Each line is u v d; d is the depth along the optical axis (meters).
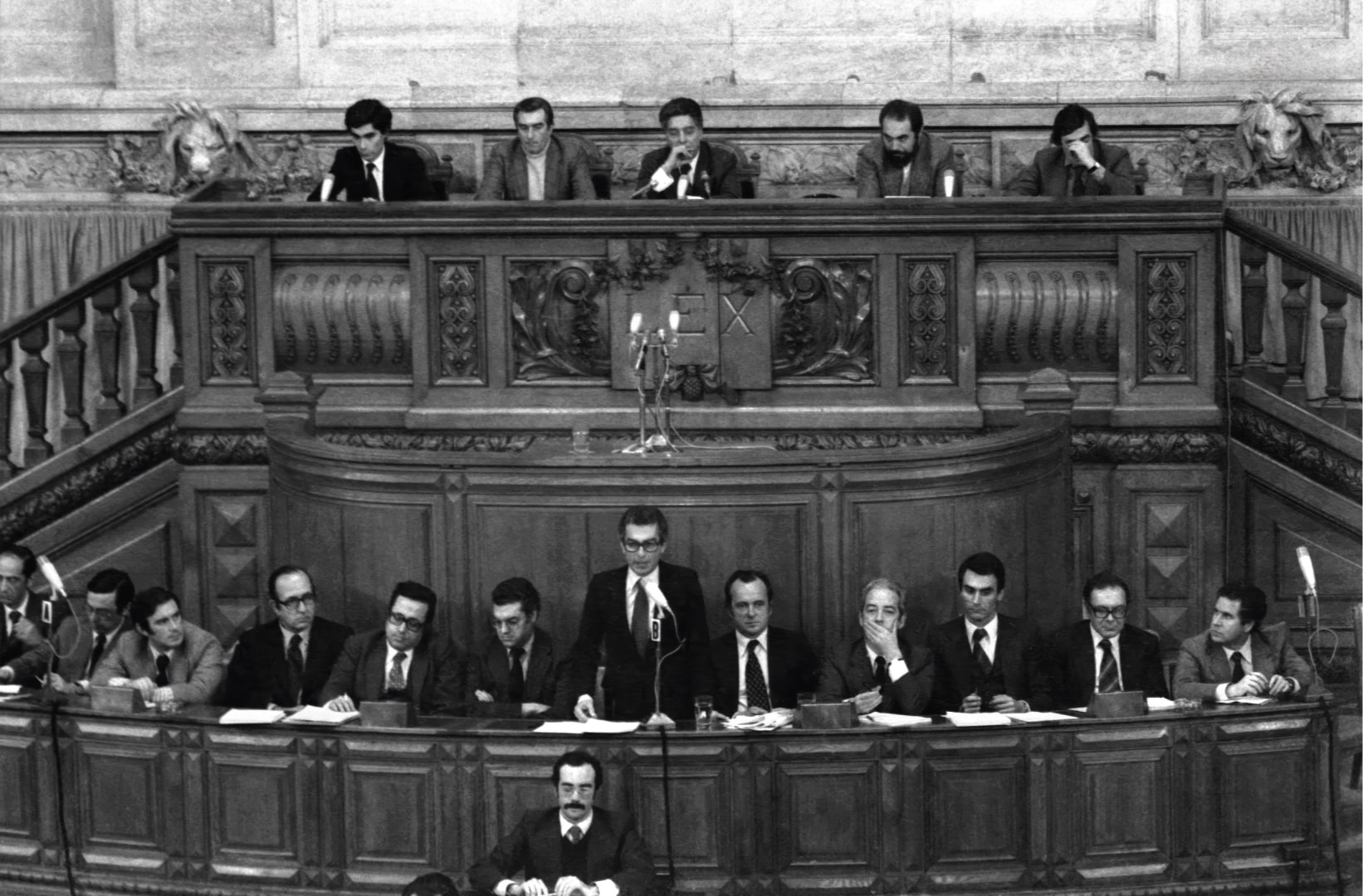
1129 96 17.02
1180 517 14.05
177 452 14.27
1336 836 11.32
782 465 12.91
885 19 17.23
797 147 17.09
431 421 14.11
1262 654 12.26
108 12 17.67
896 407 14.02
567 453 13.12
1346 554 14.38
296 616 12.58
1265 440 14.29
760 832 11.11
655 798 11.11
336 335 14.30
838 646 12.32
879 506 12.98
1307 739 11.36
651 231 13.95
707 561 12.98
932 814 11.13
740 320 14.04
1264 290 14.41
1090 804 11.19
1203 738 11.25
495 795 11.20
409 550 13.18
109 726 11.72
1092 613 12.22
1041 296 13.99
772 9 17.28
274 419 13.86
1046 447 13.30
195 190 17.30
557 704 12.15
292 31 17.39
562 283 14.09
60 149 17.45
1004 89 17.03
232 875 11.56
